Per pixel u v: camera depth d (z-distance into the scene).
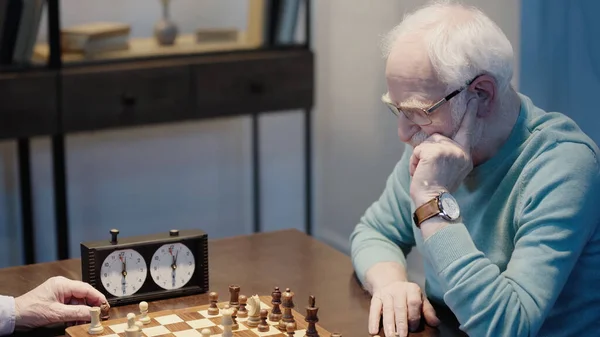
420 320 1.82
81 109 3.66
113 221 4.34
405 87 1.70
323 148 4.64
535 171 1.74
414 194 1.72
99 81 3.67
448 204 1.70
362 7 4.14
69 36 3.73
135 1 4.14
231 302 1.84
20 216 4.12
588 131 2.92
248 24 4.12
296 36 4.19
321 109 4.60
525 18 3.08
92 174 4.24
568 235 1.67
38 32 3.65
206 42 4.07
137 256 1.90
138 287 1.91
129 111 3.76
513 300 1.63
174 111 3.86
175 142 4.41
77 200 4.23
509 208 1.78
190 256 1.95
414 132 1.78
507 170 1.79
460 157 1.72
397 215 2.09
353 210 4.43
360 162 4.31
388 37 1.79
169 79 3.81
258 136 4.55
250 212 4.67
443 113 1.70
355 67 4.25
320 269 2.15
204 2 4.29
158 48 3.95
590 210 1.70
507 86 1.73
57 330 1.81
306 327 1.73
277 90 4.07
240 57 3.96
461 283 1.65
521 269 1.67
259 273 2.11
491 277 1.65
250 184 4.64
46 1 3.61
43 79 3.57
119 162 4.29
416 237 1.96
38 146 4.09
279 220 4.74
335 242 4.62
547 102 3.04
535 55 3.06
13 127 3.55
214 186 4.55
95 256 1.86
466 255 1.67
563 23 2.95
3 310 1.77
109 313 1.84
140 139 4.32
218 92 3.93
